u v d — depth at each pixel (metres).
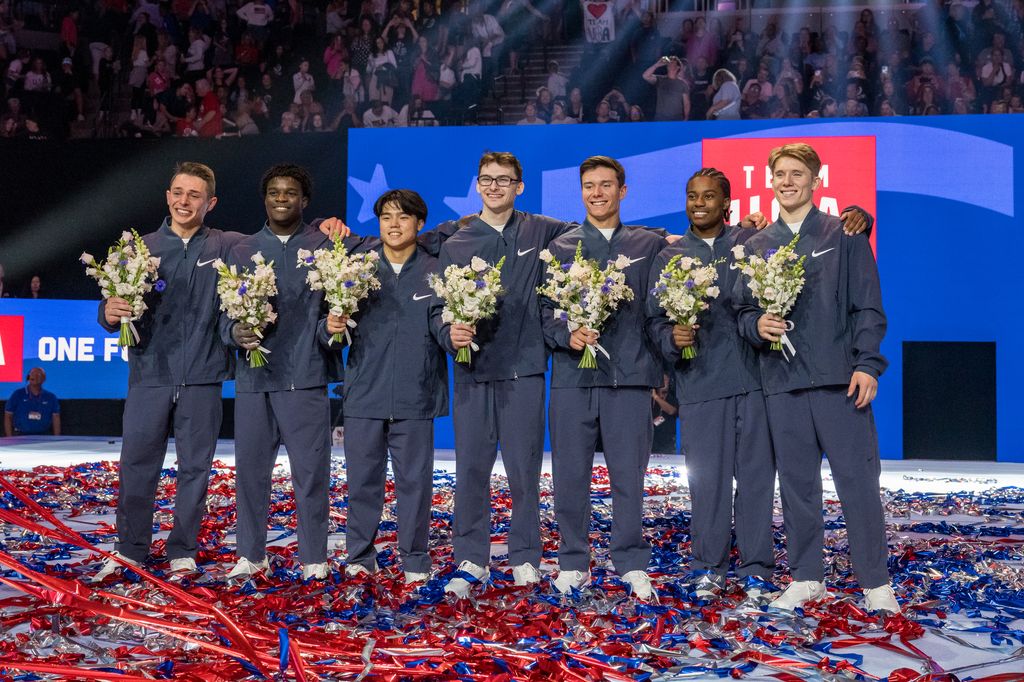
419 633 3.05
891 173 9.32
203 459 4.12
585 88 11.67
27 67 12.07
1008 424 9.23
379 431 3.96
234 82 12.05
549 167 9.84
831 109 11.01
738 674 2.70
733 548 4.45
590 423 3.79
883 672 2.75
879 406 9.51
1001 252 9.20
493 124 10.62
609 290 3.59
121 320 3.97
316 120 11.66
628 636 3.02
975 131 9.20
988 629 3.20
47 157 10.47
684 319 3.61
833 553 4.51
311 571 3.94
